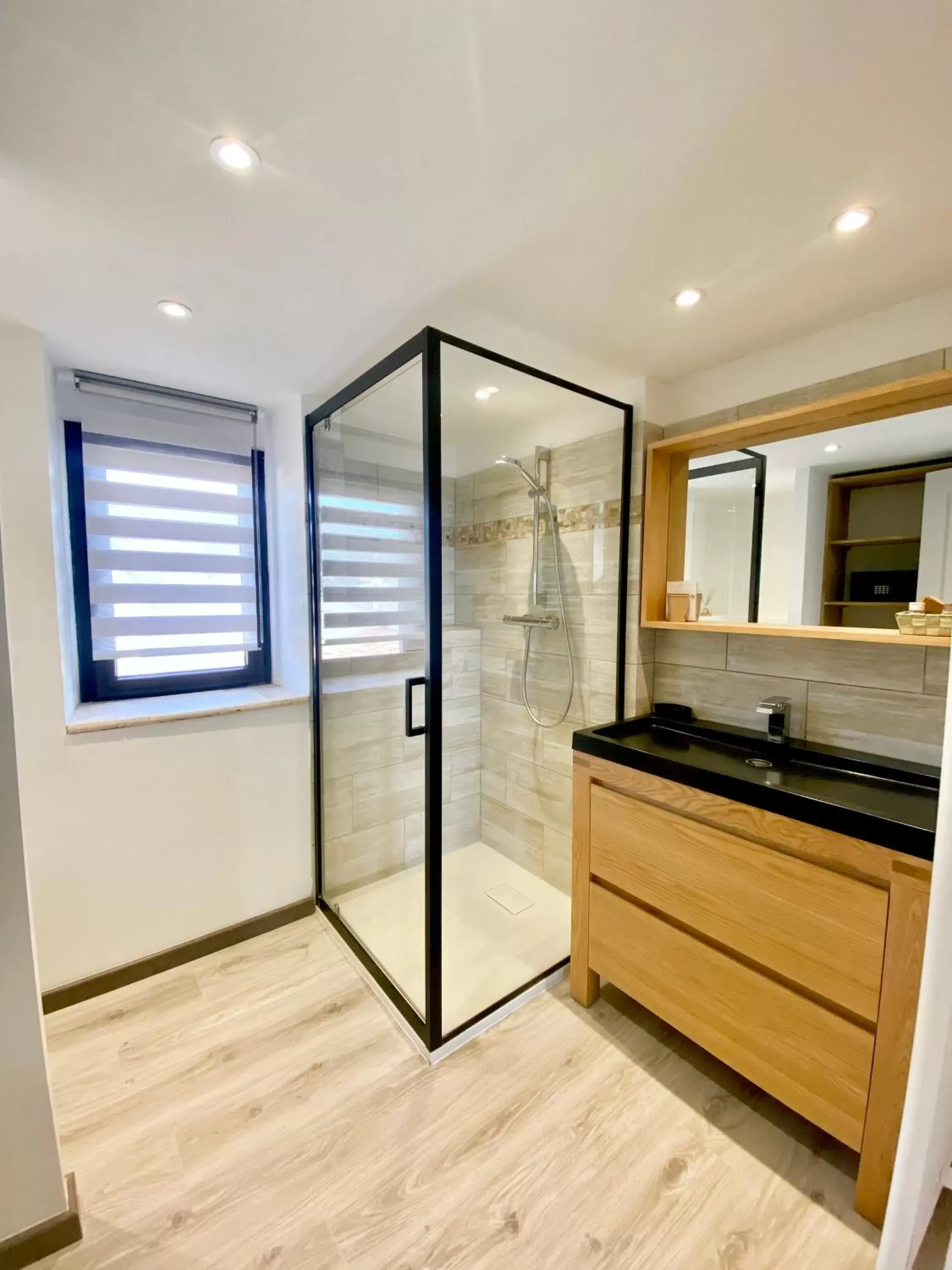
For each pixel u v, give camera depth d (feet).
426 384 4.90
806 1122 4.60
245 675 8.02
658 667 6.86
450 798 7.84
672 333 5.39
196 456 7.35
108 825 5.98
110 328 5.27
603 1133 4.49
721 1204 3.96
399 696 6.05
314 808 7.56
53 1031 5.49
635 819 5.33
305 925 7.38
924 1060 2.94
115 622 6.86
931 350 4.68
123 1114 4.64
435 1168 4.21
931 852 3.46
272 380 6.62
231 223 3.77
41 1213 3.63
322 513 7.19
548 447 7.34
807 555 5.46
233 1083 4.94
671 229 3.85
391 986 6.03
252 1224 3.84
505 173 3.31
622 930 5.49
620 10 2.38
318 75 2.68
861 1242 3.73
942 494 4.61
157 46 2.53
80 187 3.40
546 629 7.66
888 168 3.27
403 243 4.00
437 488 5.13
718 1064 5.18
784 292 4.65
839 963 3.95
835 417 5.17
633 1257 3.64
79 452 6.50
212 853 6.70
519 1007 5.91
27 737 5.50
